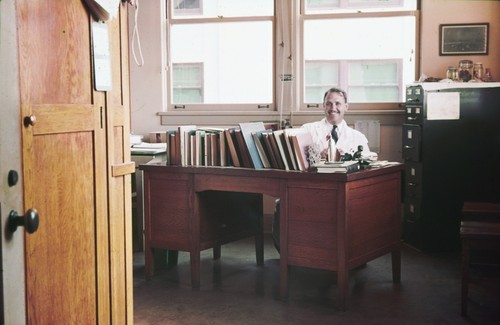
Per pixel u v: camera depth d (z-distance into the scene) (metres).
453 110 5.14
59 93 2.21
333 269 3.80
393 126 5.77
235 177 4.11
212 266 4.86
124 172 2.70
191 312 3.80
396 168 4.25
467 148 5.19
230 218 4.57
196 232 4.27
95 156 2.46
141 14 6.09
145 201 4.46
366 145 4.93
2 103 1.79
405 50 5.79
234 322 3.63
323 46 5.91
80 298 2.37
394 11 5.74
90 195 2.44
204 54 6.14
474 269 4.71
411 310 3.81
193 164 4.32
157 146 5.49
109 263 2.62
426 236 5.21
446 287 4.27
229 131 4.21
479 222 3.89
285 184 3.93
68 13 2.26
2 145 1.78
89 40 2.42
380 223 4.12
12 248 1.83
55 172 2.18
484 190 5.20
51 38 2.14
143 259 5.10
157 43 6.09
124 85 2.78
